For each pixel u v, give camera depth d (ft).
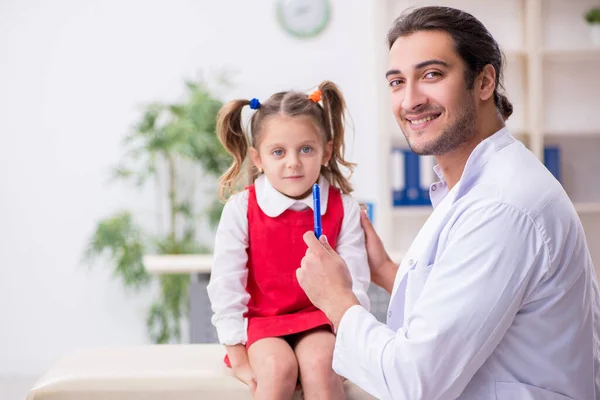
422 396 3.55
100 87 13.69
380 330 3.81
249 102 5.22
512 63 13.32
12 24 13.57
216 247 5.02
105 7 13.62
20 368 13.96
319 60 13.76
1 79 13.62
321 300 4.09
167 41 13.69
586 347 3.86
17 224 13.82
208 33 13.70
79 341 14.05
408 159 12.84
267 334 4.58
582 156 13.61
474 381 3.76
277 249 4.97
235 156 5.43
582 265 3.81
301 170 4.99
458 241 3.65
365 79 13.79
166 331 13.32
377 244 5.30
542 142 12.87
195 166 13.70
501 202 3.64
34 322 13.96
